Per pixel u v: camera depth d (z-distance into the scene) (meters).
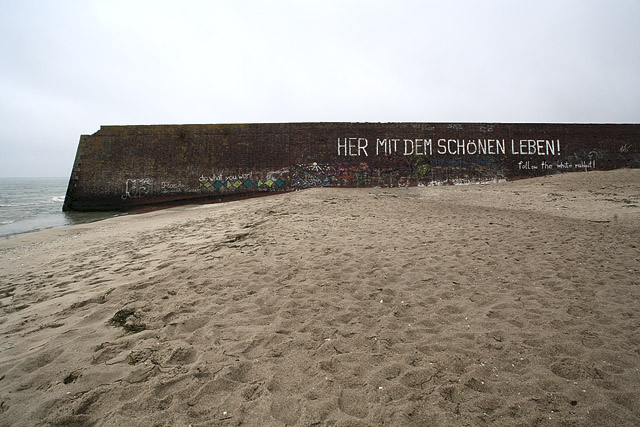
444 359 2.73
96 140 19.92
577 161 21.06
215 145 20.17
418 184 20.41
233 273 4.84
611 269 4.87
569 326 3.24
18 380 2.61
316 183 20.23
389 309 3.67
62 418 2.16
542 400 2.25
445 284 4.36
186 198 19.84
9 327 3.59
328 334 3.14
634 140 21.31
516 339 3.01
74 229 11.52
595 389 2.34
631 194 13.05
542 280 4.47
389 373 2.55
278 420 2.11
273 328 3.26
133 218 13.95
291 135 20.36
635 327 3.20
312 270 4.89
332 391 2.37
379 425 2.04
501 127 20.91
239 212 10.41
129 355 2.88
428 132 20.70
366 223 8.22
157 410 2.22
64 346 3.07
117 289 4.41
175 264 5.41
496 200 13.52
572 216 9.87
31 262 6.78
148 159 19.91
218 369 2.63
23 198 33.91
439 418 2.09
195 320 3.47
